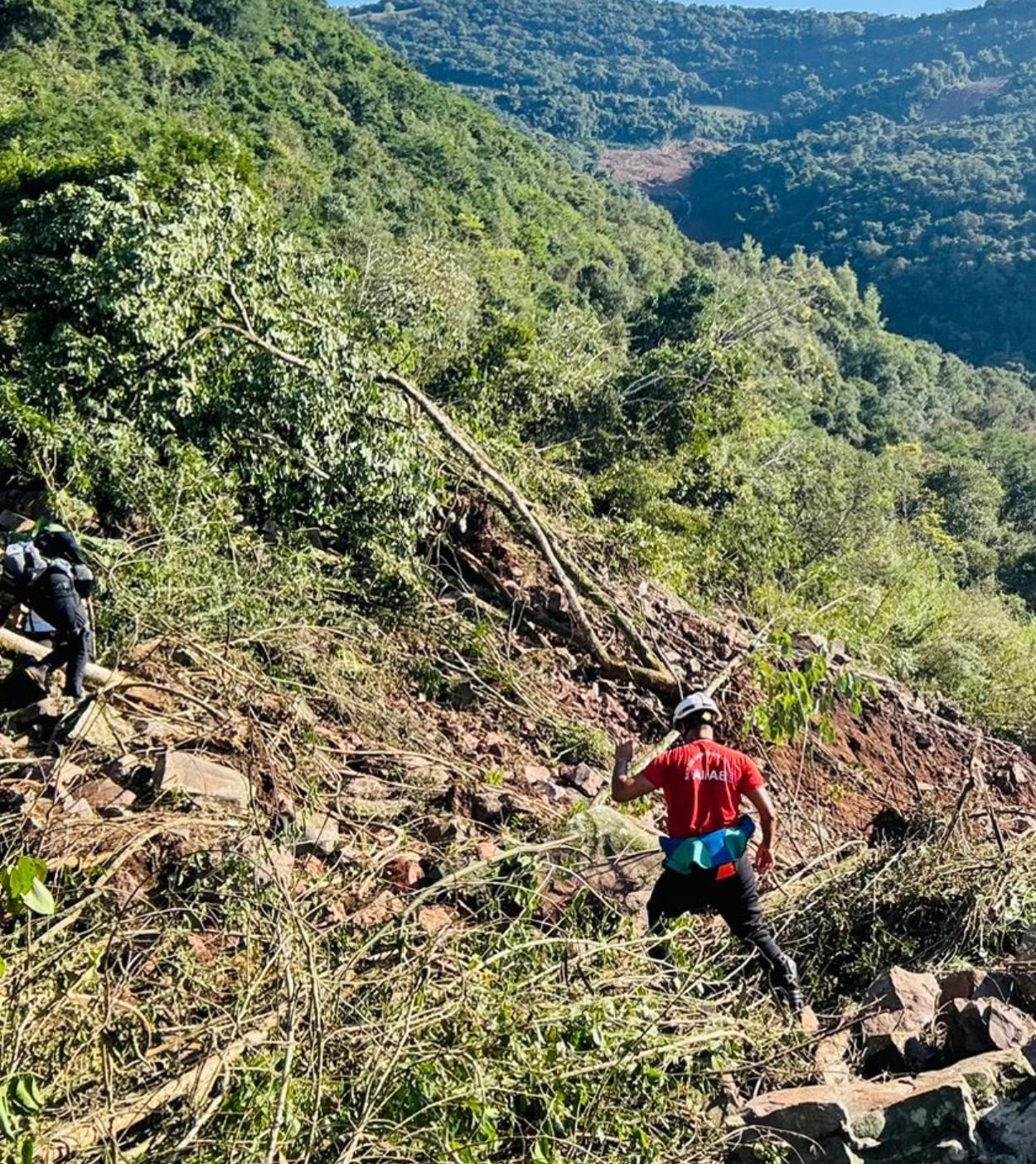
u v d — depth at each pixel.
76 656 5.60
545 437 14.58
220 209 8.76
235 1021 3.62
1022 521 49.66
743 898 4.75
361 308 13.34
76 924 4.11
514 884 4.96
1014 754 10.40
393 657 7.57
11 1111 3.18
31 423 7.96
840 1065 4.27
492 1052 3.80
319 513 8.52
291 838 4.99
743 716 8.49
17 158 16.92
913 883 5.89
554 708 7.72
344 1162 3.12
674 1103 3.94
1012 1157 3.46
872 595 12.96
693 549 12.16
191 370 8.35
